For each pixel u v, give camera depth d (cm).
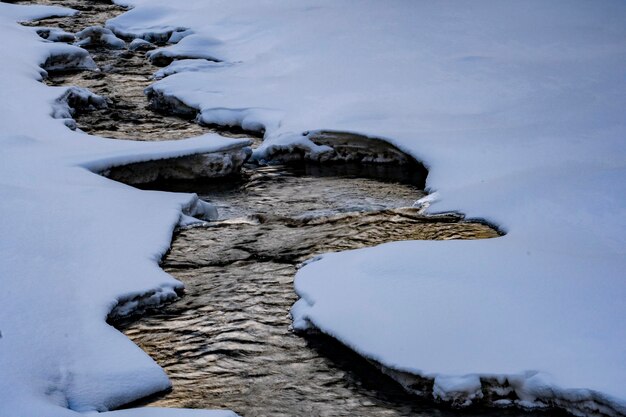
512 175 979
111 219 865
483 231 860
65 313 656
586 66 1469
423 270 711
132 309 713
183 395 586
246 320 704
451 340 606
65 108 1441
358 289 698
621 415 517
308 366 627
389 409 566
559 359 568
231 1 2436
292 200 1058
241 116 1416
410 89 1429
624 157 998
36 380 558
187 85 1580
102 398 559
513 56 1584
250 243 882
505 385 564
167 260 828
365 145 1212
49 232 798
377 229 902
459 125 1223
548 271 687
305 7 2200
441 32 1800
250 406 570
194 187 1118
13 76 1556
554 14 1886
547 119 1199
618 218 815
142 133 1396
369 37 1802
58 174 997
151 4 2562
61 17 2533
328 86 1495
